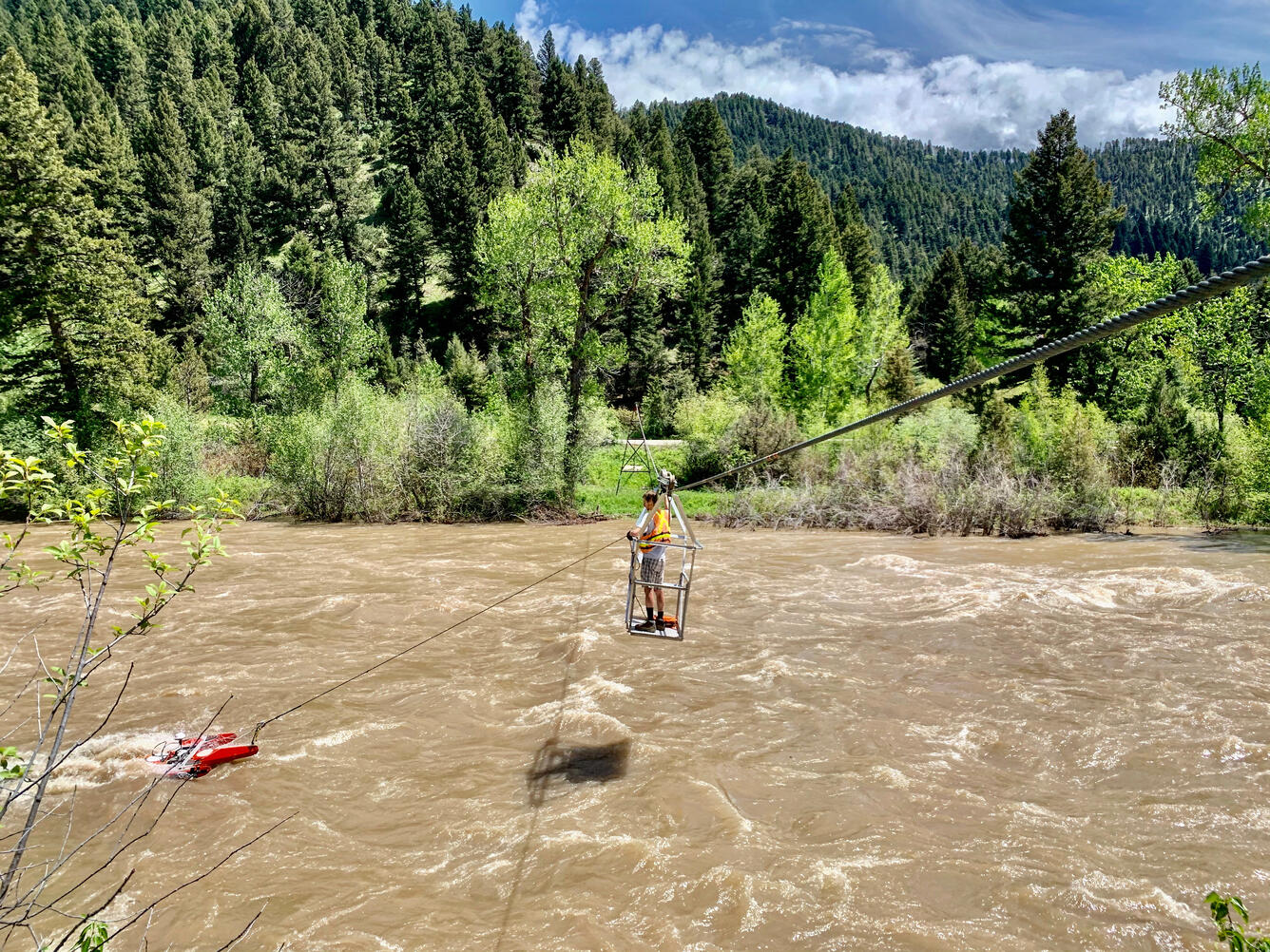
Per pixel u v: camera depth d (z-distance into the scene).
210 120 102.31
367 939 6.66
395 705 11.68
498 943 6.61
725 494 36.16
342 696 11.98
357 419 32.44
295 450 32.50
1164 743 10.12
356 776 9.54
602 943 6.59
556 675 12.92
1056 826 8.37
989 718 11.06
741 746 10.25
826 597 18.17
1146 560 21.91
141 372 35.25
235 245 84.62
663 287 39.28
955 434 34.78
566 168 35.81
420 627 15.71
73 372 34.81
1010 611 16.55
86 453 4.21
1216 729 10.45
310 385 46.00
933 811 8.66
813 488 33.06
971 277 96.06
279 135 108.06
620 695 11.93
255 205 96.88
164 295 72.88
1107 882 7.35
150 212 73.94
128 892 7.25
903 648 14.20
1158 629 15.04
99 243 34.94
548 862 7.76
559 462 33.38
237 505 4.53
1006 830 8.28
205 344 63.84
